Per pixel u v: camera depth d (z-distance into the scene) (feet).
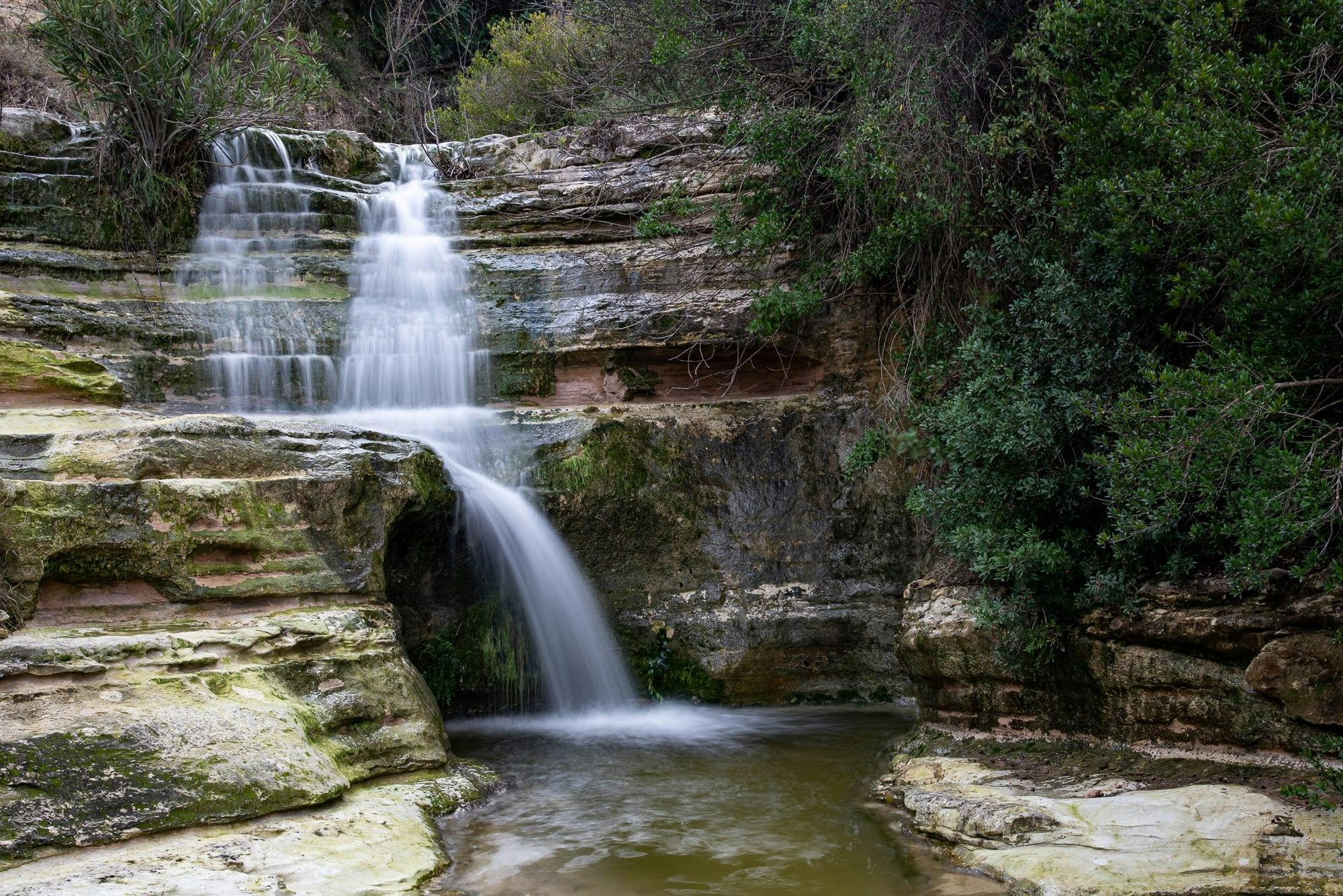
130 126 33.32
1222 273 18.25
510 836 18.98
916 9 26.32
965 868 17.25
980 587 24.39
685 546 30.73
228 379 30.19
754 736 26.50
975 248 27.22
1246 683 19.22
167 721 17.11
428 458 26.30
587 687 29.60
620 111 38.55
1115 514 18.12
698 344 32.37
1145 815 17.19
